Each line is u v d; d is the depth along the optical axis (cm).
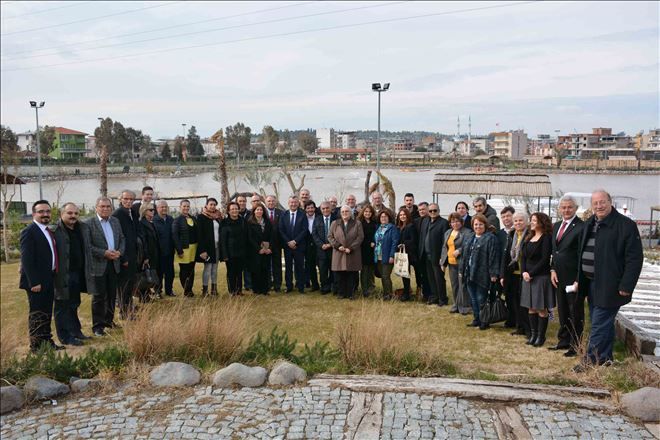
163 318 570
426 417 405
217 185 6206
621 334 602
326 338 646
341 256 841
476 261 680
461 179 2134
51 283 611
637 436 378
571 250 562
